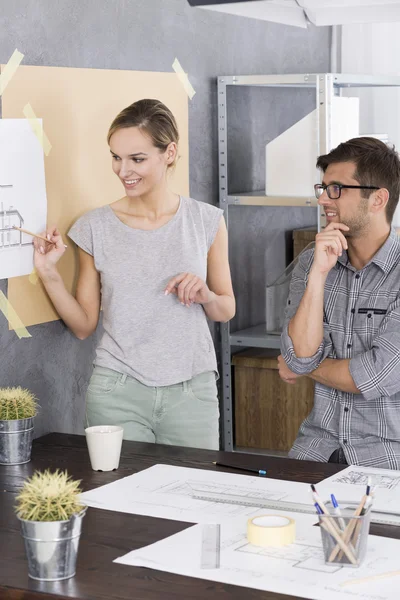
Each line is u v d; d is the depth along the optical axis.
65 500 1.58
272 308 3.72
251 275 3.96
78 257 2.78
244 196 3.56
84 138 2.78
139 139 2.53
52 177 2.65
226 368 3.72
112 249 2.64
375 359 2.35
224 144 3.57
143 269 2.62
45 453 2.38
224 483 2.09
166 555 1.66
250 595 1.49
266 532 1.69
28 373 2.65
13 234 2.50
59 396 2.80
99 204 2.86
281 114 4.13
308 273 2.60
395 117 4.49
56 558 1.56
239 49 3.72
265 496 1.99
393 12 2.67
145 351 2.61
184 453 2.35
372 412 2.42
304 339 2.43
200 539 1.73
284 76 3.46
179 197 2.72
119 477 2.15
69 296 2.65
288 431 3.76
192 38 3.38
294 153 3.54
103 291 2.67
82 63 2.78
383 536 1.74
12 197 2.48
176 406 2.60
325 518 1.60
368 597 1.47
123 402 2.59
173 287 2.57
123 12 2.96
